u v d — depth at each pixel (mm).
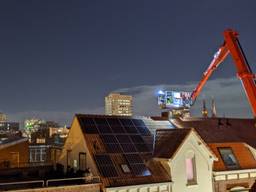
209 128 31406
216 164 26547
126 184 21719
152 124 28812
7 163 35000
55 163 29312
